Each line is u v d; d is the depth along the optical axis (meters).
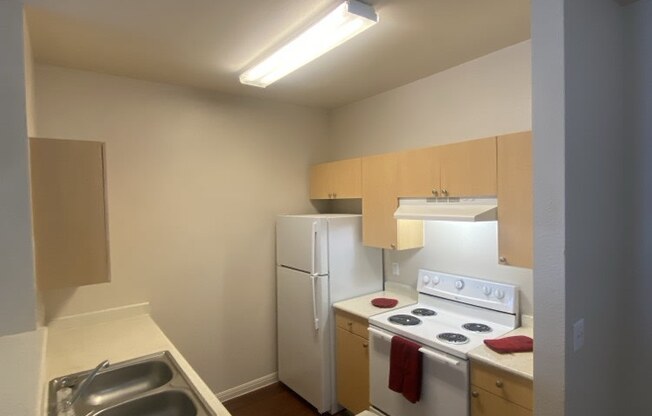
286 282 3.27
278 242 3.38
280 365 3.41
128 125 2.74
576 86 1.38
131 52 2.29
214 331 3.14
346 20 1.82
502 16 1.94
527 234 1.97
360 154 3.51
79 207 1.92
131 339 2.28
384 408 2.50
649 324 1.64
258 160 3.38
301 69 2.68
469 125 2.59
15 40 1.58
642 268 1.66
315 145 3.76
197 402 1.53
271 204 3.46
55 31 1.99
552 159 1.36
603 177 1.55
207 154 3.09
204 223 3.08
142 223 2.80
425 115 2.90
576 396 1.42
